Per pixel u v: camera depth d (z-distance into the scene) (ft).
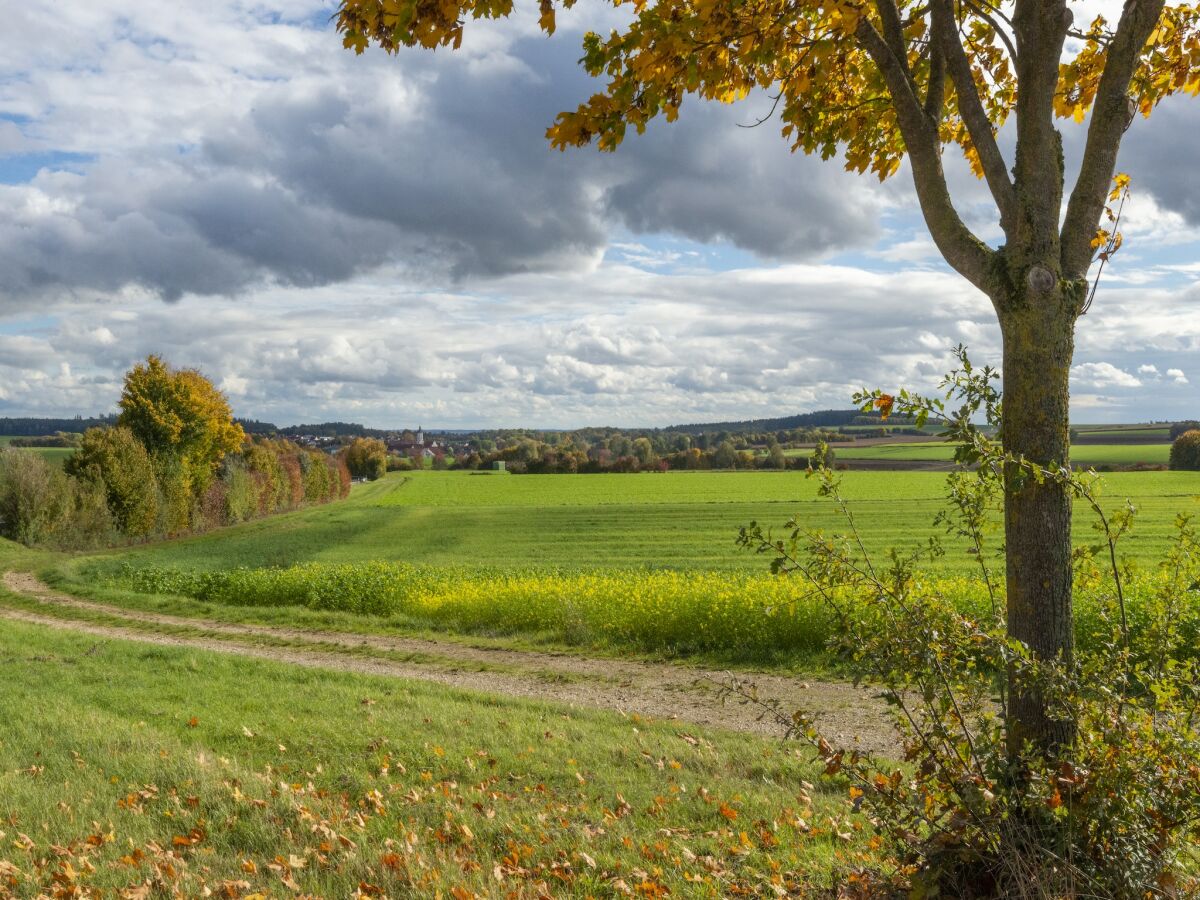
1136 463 329.31
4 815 18.99
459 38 14.92
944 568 82.94
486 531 160.86
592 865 17.70
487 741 27.86
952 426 12.98
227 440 197.57
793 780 24.86
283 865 17.06
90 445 150.92
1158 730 11.50
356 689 36.52
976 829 11.64
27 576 98.37
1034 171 13.60
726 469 396.16
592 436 607.78
